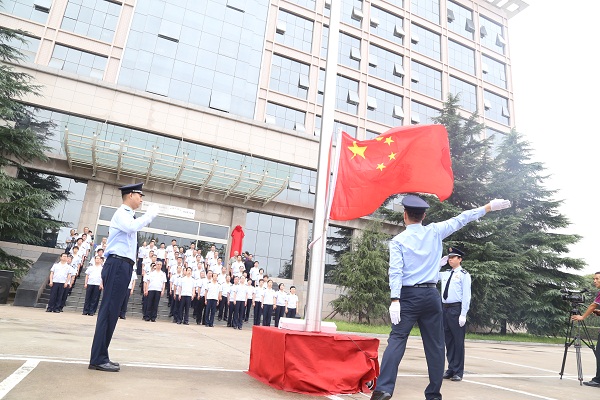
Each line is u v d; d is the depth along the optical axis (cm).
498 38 3622
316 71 2683
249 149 2288
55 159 1886
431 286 352
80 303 1412
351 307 1986
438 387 345
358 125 2712
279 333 403
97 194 1936
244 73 2417
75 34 2109
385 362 336
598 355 641
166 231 2062
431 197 2073
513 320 2216
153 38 2236
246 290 1452
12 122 1784
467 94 3306
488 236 2088
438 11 3375
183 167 1866
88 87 2011
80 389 312
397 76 3008
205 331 1088
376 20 2994
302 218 2356
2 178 1545
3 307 1157
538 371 779
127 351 545
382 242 2111
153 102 2117
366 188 530
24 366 373
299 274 2280
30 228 1744
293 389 383
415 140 546
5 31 1703
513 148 2398
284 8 2678
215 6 2422
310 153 2447
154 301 1285
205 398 322
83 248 1568
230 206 2217
